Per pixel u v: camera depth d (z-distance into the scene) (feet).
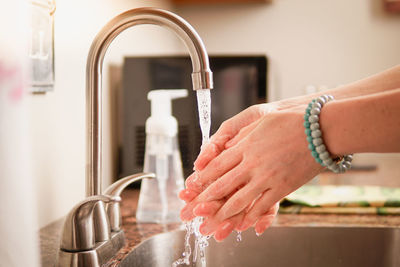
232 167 2.31
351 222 3.32
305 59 6.74
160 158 3.32
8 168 1.59
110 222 2.67
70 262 2.22
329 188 4.08
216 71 4.79
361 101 2.02
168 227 3.20
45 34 2.80
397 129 1.98
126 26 2.38
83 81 3.49
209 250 3.15
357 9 6.70
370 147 2.05
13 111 1.60
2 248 1.59
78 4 3.36
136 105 4.31
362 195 3.74
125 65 4.33
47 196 2.98
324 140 2.10
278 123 2.14
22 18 1.63
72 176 3.33
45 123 2.93
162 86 4.36
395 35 6.70
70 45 3.25
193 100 4.40
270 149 2.17
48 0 2.81
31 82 2.68
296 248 3.22
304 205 3.59
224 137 2.55
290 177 2.19
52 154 3.03
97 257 2.29
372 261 3.19
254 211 2.29
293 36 6.72
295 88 6.76
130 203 3.87
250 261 3.19
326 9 6.70
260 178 2.21
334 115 2.06
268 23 6.68
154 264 2.93
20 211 1.63
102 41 2.38
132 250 2.65
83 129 3.50
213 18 6.67
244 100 4.83
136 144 4.31
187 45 2.32
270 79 6.00
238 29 6.69
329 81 6.77
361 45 6.73
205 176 2.37
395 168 6.08
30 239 1.67
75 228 2.25
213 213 2.33
